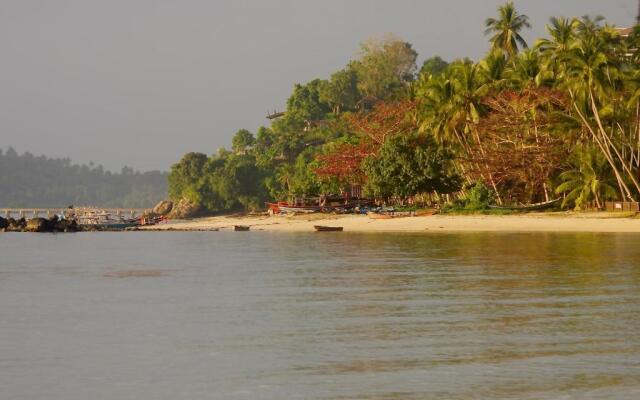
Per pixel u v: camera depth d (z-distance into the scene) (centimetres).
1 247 14775
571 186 19475
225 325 5059
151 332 4866
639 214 17888
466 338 4447
